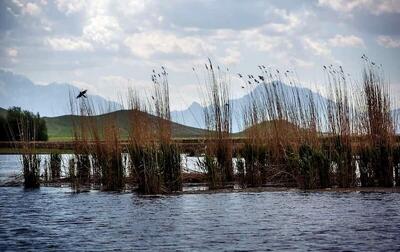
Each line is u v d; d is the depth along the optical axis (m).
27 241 20.36
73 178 38.44
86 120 38.09
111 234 21.45
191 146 38.47
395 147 34.53
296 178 35.91
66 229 22.70
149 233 21.50
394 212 25.42
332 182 35.44
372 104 34.19
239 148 38.09
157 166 34.25
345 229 21.61
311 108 35.69
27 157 39.84
